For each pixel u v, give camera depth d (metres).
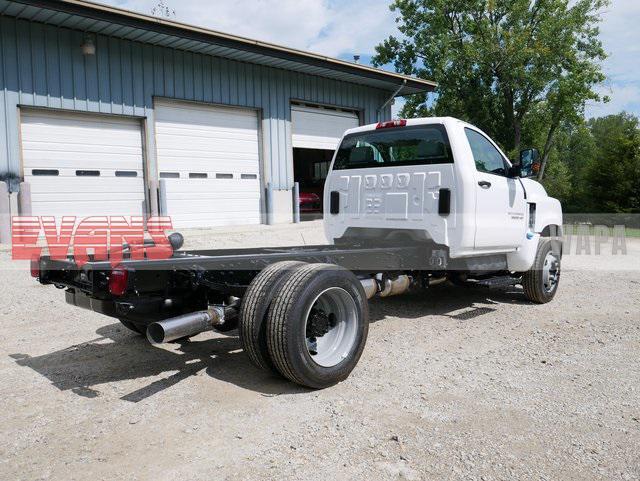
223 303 4.16
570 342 4.73
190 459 2.67
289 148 15.51
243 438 2.89
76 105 11.14
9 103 10.26
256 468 2.58
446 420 3.10
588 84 30.30
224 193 14.08
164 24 11.19
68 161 11.21
